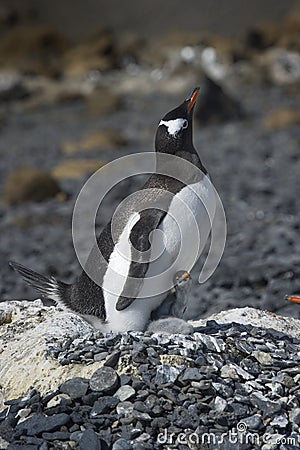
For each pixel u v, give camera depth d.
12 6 82.31
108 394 6.88
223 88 41.94
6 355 7.81
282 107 42.41
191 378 6.87
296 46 60.12
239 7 82.81
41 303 9.24
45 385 7.14
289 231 18.08
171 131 7.65
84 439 6.40
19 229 20.56
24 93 50.97
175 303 7.59
